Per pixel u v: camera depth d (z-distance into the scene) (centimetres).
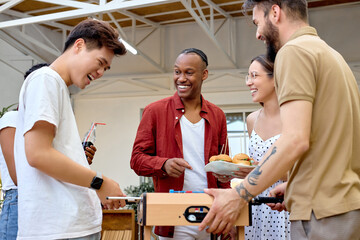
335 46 889
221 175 198
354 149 142
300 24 154
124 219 526
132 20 915
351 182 136
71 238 154
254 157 245
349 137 139
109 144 983
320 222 135
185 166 217
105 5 618
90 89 1011
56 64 168
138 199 163
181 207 153
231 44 955
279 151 136
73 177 152
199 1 859
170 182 230
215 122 248
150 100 988
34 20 659
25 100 160
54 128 153
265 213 231
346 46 884
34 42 872
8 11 843
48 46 945
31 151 147
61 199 155
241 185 146
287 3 154
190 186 232
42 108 150
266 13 157
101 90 1009
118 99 1002
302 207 138
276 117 242
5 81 823
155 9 899
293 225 142
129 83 1001
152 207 153
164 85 985
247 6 166
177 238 220
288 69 140
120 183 958
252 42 951
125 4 607
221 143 254
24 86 162
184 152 236
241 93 935
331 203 134
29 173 156
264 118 248
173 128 237
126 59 1016
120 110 995
